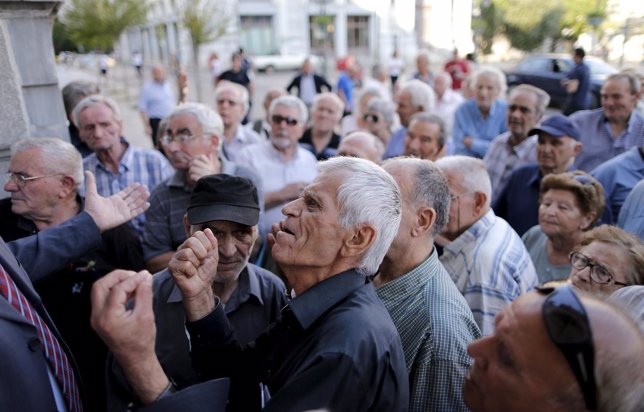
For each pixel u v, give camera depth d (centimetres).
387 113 472
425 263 166
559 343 81
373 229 128
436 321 150
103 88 1941
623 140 377
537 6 2453
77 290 207
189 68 2605
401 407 124
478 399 96
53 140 213
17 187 205
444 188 172
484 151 477
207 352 135
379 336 119
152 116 805
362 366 113
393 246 165
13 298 121
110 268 218
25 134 249
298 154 388
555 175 234
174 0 1540
